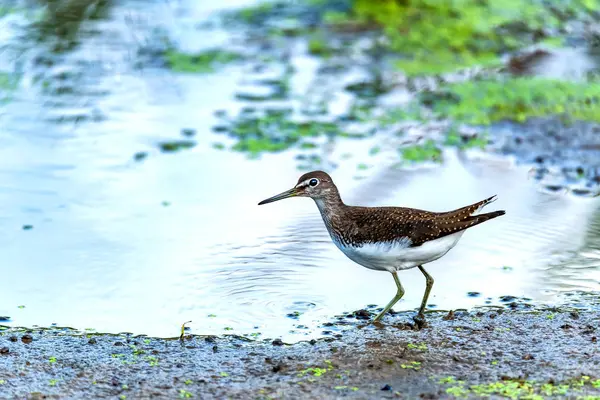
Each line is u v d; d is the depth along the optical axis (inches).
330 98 752.3
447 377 367.9
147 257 501.7
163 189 594.9
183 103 743.1
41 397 358.9
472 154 642.8
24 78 785.6
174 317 438.3
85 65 816.9
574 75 777.6
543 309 437.7
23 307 448.5
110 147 661.9
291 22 921.5
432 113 715.4
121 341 413.1
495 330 414.9
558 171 612.4
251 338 415.5
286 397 354.3
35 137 676.7
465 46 847.1
